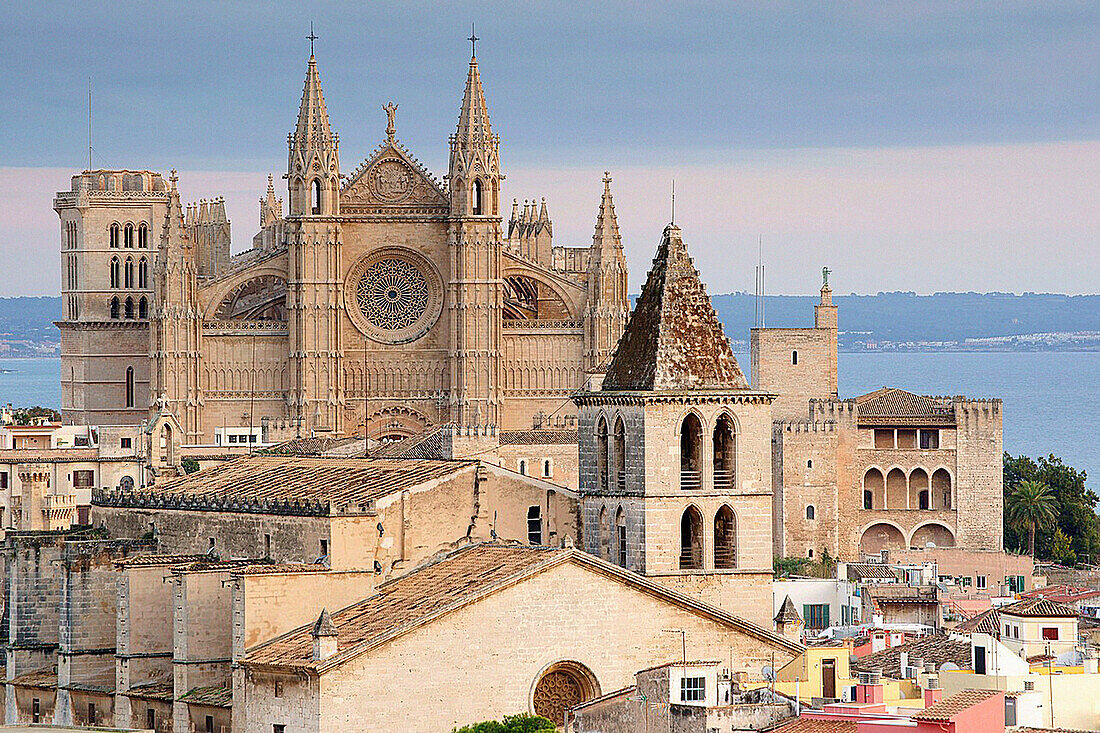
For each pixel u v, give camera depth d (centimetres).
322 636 16462
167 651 18812
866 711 14500
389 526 18112
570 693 17175
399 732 16588
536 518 18862
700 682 15275
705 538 18475
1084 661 16938
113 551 19975
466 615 16825
